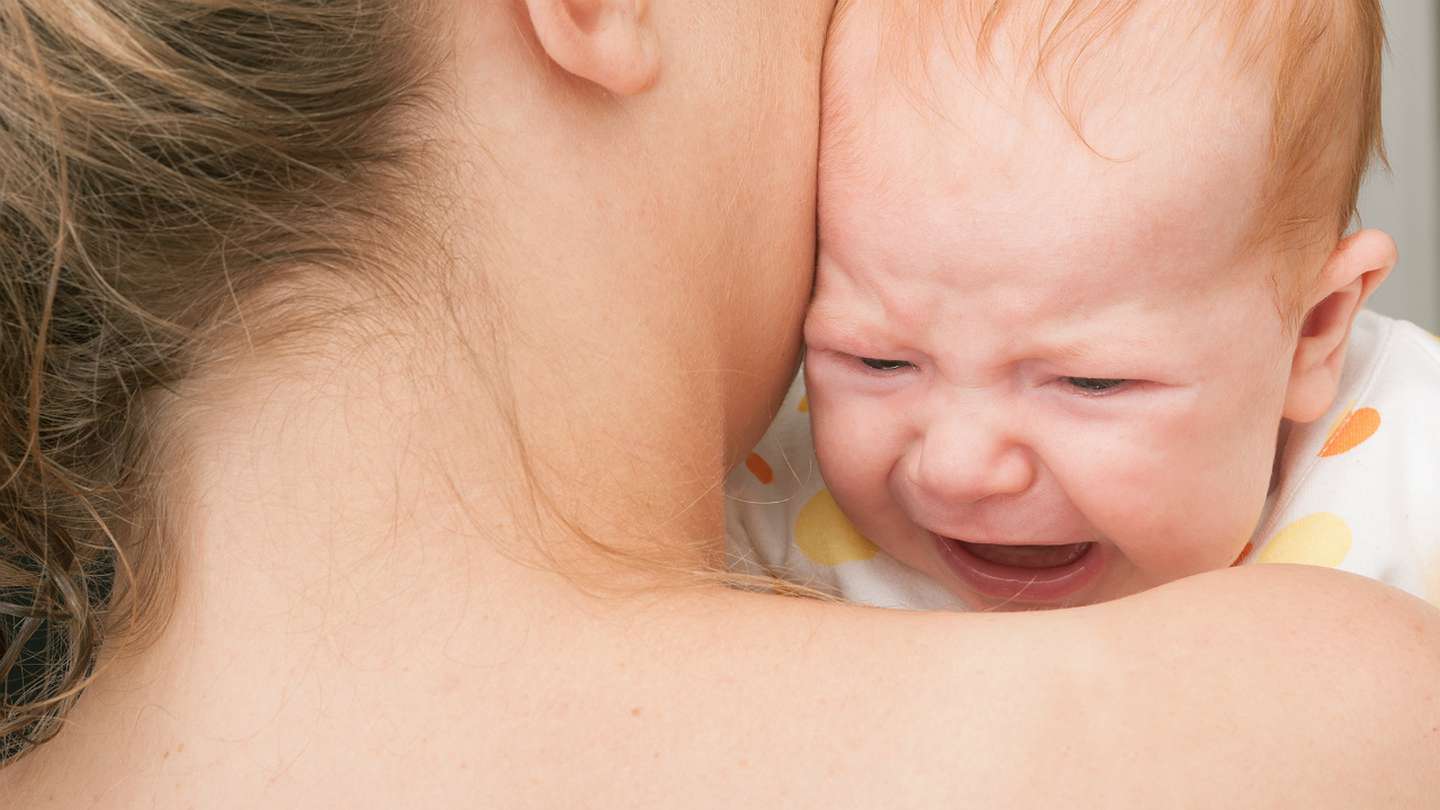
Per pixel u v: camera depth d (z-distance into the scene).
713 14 0.73
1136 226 0.93
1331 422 1.14
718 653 0.58
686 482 0.71
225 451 0.60
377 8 0.59
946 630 0.58
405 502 0.59
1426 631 0.59
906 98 0.96
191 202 0.58
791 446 1.19
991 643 0.58
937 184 0.95
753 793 0.54
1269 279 0.99
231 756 0.56
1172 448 1.00
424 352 0.61
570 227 0.65
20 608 0.69
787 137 0.80
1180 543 1.05
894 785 0.53
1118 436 1.00
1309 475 1.12
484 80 0.63
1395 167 2.41
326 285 0.60
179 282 0.59
